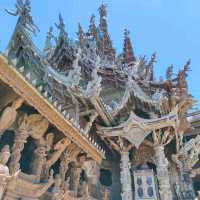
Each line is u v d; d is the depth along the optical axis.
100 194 17.78
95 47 23.75
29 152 10.56
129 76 21.11
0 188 7.55
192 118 26.66
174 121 19.00
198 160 24.27
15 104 8.40
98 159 12.50
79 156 12.21
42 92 9.12
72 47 22.62
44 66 16.16
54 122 9.70
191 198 19.88
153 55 25.45
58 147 10.59
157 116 20.66
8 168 8.23
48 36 21.83
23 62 14.73
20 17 14.49
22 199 9.06
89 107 17.53
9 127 8.92
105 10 30.50
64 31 22.94
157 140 19.58
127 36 28.17
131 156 21.03
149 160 20.50
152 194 18.67
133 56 26.77
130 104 21.02
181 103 20.42
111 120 19.50
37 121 9.62
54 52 22.14
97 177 17.94
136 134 19.12
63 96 17.20
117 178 20.16
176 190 20.23
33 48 15.30
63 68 22.45
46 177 10.35
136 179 19.50
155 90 22.05
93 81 17.61
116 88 22.92
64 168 11.16
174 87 21.02
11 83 7.98
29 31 14.78
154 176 19.48
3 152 7.90
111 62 23.78
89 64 22.12
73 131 10.61
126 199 17.70
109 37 27.91
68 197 11.38
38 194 9.64
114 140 19.83
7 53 7.78
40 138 10.04
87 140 11.45
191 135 26.25
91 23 27.81
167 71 21.86
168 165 20.95
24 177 9.30
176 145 20.94
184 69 21.58
